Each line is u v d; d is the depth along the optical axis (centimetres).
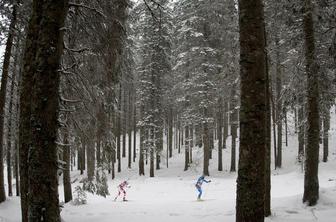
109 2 1019
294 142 3947
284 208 1309
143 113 3609
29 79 670
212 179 2975
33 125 579
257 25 693
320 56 1383
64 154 1752
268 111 1210
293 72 1509
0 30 1412
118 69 1155
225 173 3291
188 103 3291
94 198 2217
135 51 3103
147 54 3219
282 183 2522
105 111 1266
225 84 2306
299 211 1254
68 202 1777
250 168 670
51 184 577
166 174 3653
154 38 2834
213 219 1161
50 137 581
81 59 1085
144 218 1248
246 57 690
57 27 593
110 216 1314
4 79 1695
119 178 3712
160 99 3528
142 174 3700
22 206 690
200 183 1898
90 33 1048
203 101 3075
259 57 689
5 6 1388
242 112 688
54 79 589
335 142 3756
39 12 605
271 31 1432
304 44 1404
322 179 2498
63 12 602
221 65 3011
